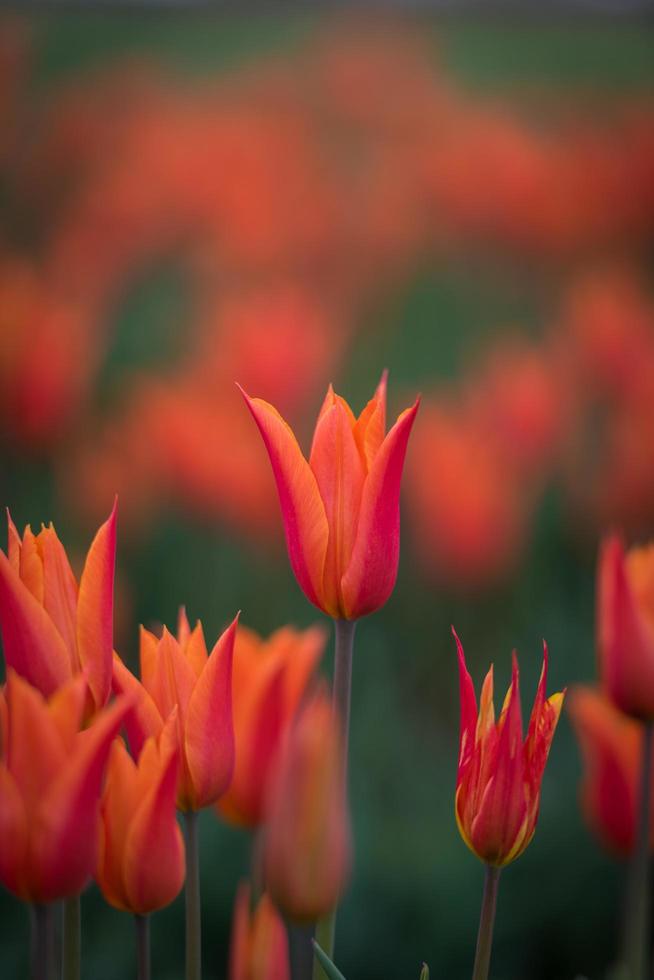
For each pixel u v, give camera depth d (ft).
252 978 3.50
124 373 11.53
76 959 3.43
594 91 15.61
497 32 17.38
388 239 12.27
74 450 9.35
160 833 3.38
